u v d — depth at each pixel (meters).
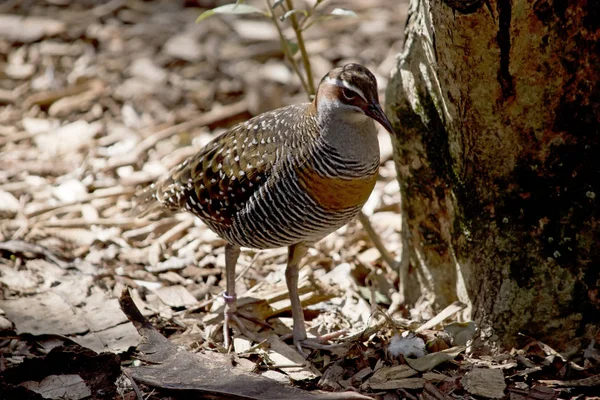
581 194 9.09
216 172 9.87
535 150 9.04
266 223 9.66
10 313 10.32
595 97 8.73
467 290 10.02
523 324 9.54
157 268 11.98
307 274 11.39
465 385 9.16
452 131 9.39
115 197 13.62
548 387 9.16
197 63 17.06
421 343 9.69
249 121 10.10
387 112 10.15
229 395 8.88
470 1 8.07
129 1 18.73
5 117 15.77
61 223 12.84
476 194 9.50
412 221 10.54
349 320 10.84
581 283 9.28
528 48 8.44
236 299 10.77
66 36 17.66
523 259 9.41
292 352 10.09
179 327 10.64
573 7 8.23
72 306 10.55
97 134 15.32
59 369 9.35
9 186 13.78
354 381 9.45
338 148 9.01
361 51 17.17
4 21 18.02
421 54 9.57
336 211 9.41
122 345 9.77
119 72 16.83
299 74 11.59
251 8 11.00
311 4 18.34
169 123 15.63
